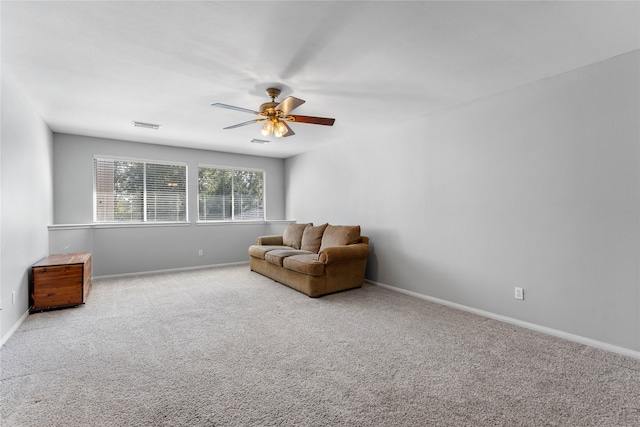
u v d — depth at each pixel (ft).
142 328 9.43
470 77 9.14
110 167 16.92
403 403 5.76
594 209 8.24
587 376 6.71
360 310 11.23
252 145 18.58
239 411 5.50
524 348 8.10
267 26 6.61
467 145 11.23
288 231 18.71
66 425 5.11
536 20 6.40
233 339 8.63
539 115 9.32
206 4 5.87
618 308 7.84
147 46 7.41
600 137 8.14
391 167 14.30
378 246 14.98
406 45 7.38
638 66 7.55
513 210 9.92
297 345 8.27
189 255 18.95
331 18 6.32
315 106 11.71
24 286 10.19
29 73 8.77
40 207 12.37
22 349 7.93
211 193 20.24
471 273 11.05
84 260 11.82
